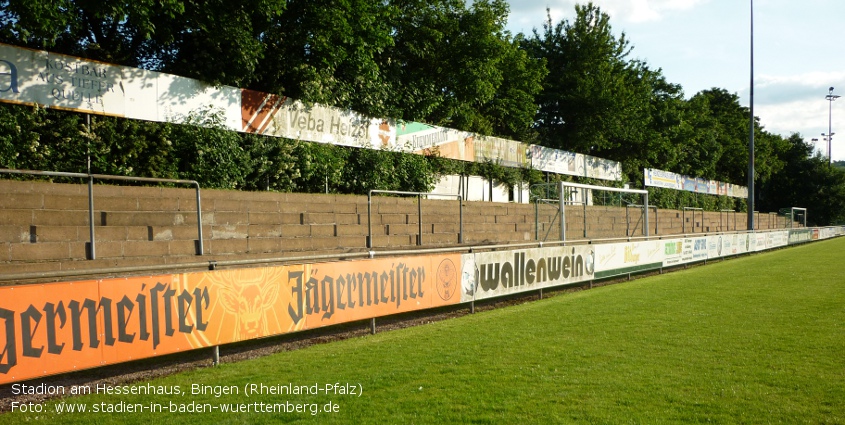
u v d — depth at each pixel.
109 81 12.12
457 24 22.58
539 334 8.34
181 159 13.66
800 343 7.40
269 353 7.84
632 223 30.16
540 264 13.30
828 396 5.24
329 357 7.15
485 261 11.62
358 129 18.20
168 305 6.43
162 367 7.05
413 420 4.74
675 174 42.50
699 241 22.53
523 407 5.02
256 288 7.35
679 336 7.97
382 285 9.24
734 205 57.31
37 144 10.99
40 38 11.17
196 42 14.24
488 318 10.13
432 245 17.45
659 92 44.47
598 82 33.25
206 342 6.79
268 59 16.05
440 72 23.23
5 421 4.88
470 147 23.47
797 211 68.12
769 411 4.86
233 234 12.51
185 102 13.55
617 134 34.28
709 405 5.03
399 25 21.80
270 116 15.43
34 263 9.04
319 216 14.65
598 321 9.34
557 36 34.69
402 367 6.52
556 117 34.34
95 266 9.71
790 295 11.95
